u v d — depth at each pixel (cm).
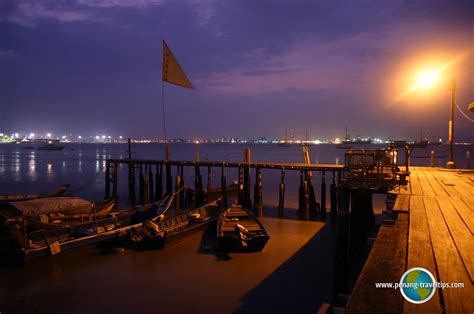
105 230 2077
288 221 2653
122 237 1980
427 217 906
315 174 6194
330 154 14762
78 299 1361
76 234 1922
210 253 1886
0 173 6556
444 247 654
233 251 1880
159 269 1662
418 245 667
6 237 1830
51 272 1611
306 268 1694
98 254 1844
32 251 1677
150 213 2325
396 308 428
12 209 2053
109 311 1277
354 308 428
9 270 1627
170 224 2186
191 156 13138
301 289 1470
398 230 786
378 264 571
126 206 3375
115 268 1669
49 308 1295
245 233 1853
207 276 1590
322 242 2102
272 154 15175
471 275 521
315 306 1328
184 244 2023
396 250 643
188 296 1397
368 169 1462
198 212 2509
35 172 6775
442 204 1082
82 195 4041
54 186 4738
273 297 1396
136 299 1366
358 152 1524
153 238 1895
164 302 1345
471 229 784
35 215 2033
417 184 1577
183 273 1620
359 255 1407
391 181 1392
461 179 1797
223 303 1342
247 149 3145
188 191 3522
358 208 1377
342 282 1188
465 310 423
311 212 2898
